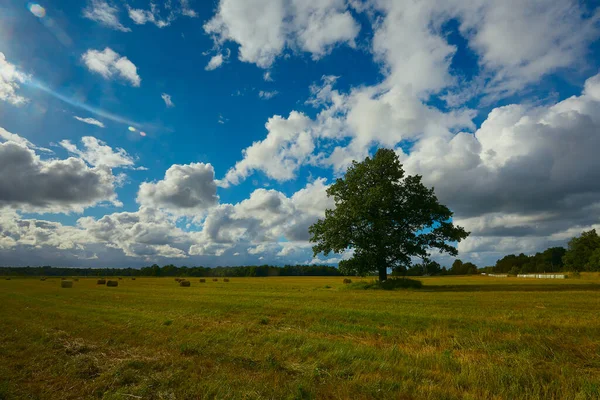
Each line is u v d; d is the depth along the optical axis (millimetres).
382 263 40000
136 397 6570
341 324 13617
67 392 6945
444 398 6090
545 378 7105
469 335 11109
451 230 39188
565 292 27547
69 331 13094
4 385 7191
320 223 42406
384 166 41219
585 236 111938
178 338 11312
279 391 6395
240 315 16734
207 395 6363
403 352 9109
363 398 6098
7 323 15031
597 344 9461
